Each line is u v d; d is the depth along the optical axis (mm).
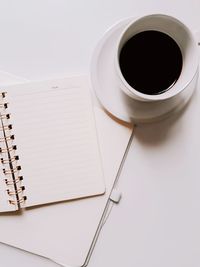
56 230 604
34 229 603
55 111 596
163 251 623
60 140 598
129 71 550
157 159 616
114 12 614
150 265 621
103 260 615
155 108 588
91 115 599
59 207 605
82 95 598
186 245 625
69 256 604
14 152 596
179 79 541
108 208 616
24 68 607
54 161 599
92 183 601
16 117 594
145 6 617
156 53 550
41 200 598
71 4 608
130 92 529
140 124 612
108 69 582
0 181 597
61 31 608
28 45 607
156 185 617
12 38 605
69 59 609
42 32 607
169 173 617
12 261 611
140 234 619
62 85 595
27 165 598
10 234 601
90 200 607
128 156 614
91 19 611
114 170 605
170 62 552
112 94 586
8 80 602
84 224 607
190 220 624
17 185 597
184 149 617
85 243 605
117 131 604
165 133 615
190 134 616
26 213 604
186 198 621
